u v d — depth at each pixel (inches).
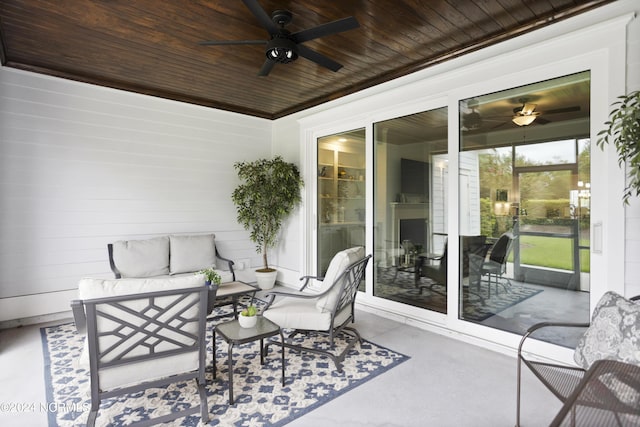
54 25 110.6
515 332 112.1
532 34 109.7
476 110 121.3
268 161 202.5
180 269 165.5
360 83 163.9
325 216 192.5
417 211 144.2
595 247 95.0
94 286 69.1
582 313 98.2
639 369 53.7
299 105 200.4
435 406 83.7
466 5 99.1
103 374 70.7
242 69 147.2
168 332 76.2
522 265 110.4
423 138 141.6
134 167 170.4
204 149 193.8
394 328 138.7
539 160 106.6
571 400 47.7
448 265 128.6
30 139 144.1
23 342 124.0
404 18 106.4
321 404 84.7
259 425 76.2
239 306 167.2
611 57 91.8
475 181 122.0
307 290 197.0
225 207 202.4
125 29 113.7
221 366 106.1
